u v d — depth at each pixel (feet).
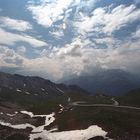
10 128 374.02
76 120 344.90
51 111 465.47
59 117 397.39
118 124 306.96
